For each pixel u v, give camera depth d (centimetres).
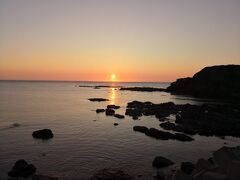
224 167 1123
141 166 2500
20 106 7144
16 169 2253
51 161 2598
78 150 2997
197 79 12188
